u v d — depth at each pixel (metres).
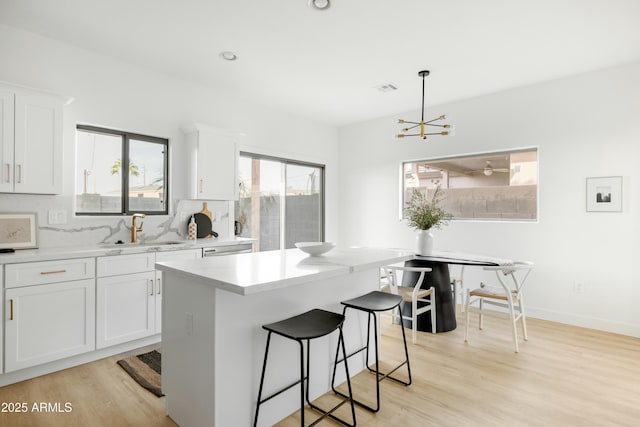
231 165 4.00
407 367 2.65
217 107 4.21
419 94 4.31
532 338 3.33
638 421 2.03
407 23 2.70
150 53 3.24
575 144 3.72
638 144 3.37
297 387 2.13
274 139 4.93
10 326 2.35
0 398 2.22
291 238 5.30
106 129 3.38
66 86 3.06
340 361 2.35
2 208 2.73
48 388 2.36
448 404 2.19
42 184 2.73
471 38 2.93
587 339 3.31
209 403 1.73
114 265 2.85
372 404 2.19
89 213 3.29
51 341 2.53
